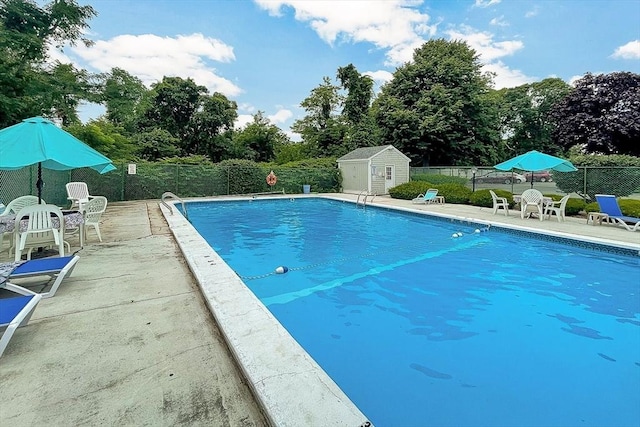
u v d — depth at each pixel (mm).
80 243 6496
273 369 2311
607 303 4852
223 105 34031
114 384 2260
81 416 1953
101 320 3248
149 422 1917
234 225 11688
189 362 2543
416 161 29844
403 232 10258
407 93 29312
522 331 4039
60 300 3740
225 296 3662
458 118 28000
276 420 1829
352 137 32500
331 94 35188
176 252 6078
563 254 7445
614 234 8055
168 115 32312
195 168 18922
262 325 2979
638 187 11719
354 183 23031
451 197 15445
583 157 14688
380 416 2619
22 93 13516
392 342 3803
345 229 10859
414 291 5367
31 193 10172
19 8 13188
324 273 6297
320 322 4309
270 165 24391
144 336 2943
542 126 40250
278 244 8734
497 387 2977
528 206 10492
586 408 2688
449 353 3561
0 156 4340
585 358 3436
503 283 5699
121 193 16750
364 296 5172
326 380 2199
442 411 2668
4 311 2695
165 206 12805
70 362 2512
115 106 18875
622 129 24297
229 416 1975
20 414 1957
